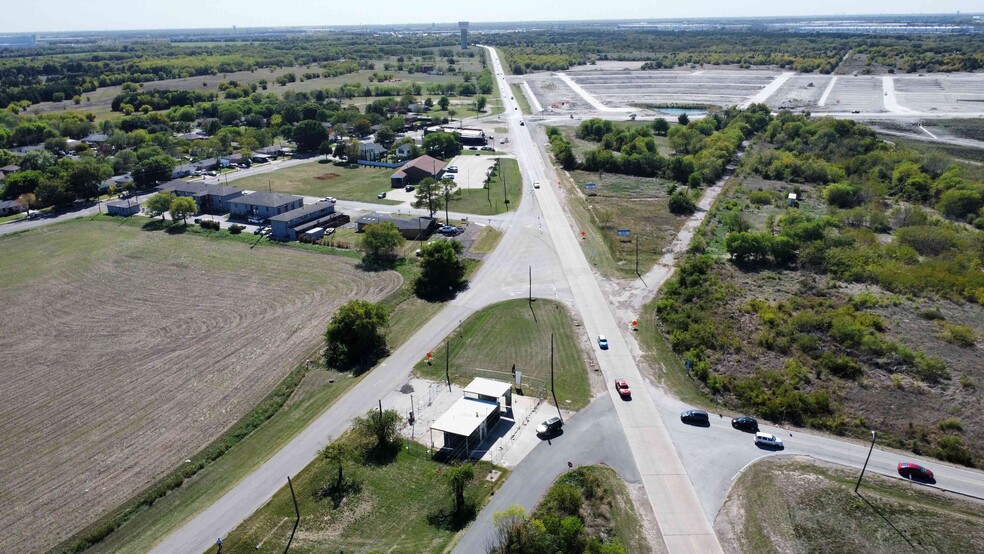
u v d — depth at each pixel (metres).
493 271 106.81
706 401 70.19
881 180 152.12
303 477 59.09
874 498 54.88
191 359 80.38
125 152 176.25
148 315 92.56
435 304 95.25
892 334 82.50
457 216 135.50
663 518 53.44
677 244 117.69
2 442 64.94
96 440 65.12
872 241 112.56
